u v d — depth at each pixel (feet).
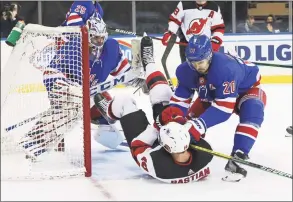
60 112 29.17
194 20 48.29
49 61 30.14
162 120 25.71
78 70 28.96
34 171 26.91
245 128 26.96
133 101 27.32
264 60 70.23
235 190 24.43
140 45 30.01
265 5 72.69
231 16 71.67
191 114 29.50
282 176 26.35
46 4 72.38
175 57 67.15
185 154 25.23
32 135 28.78
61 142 29.58
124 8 71.61
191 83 27.14
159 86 28.27
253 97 27.99
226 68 25.38
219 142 36.40
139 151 25.93
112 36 69.92
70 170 27.07
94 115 32.73
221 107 25.68
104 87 33.24
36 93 30.78
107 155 32.42
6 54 64.49
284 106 53.36
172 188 24.85
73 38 28.89
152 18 72.59
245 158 26.50
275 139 37.50
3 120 28.22
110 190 24.50
